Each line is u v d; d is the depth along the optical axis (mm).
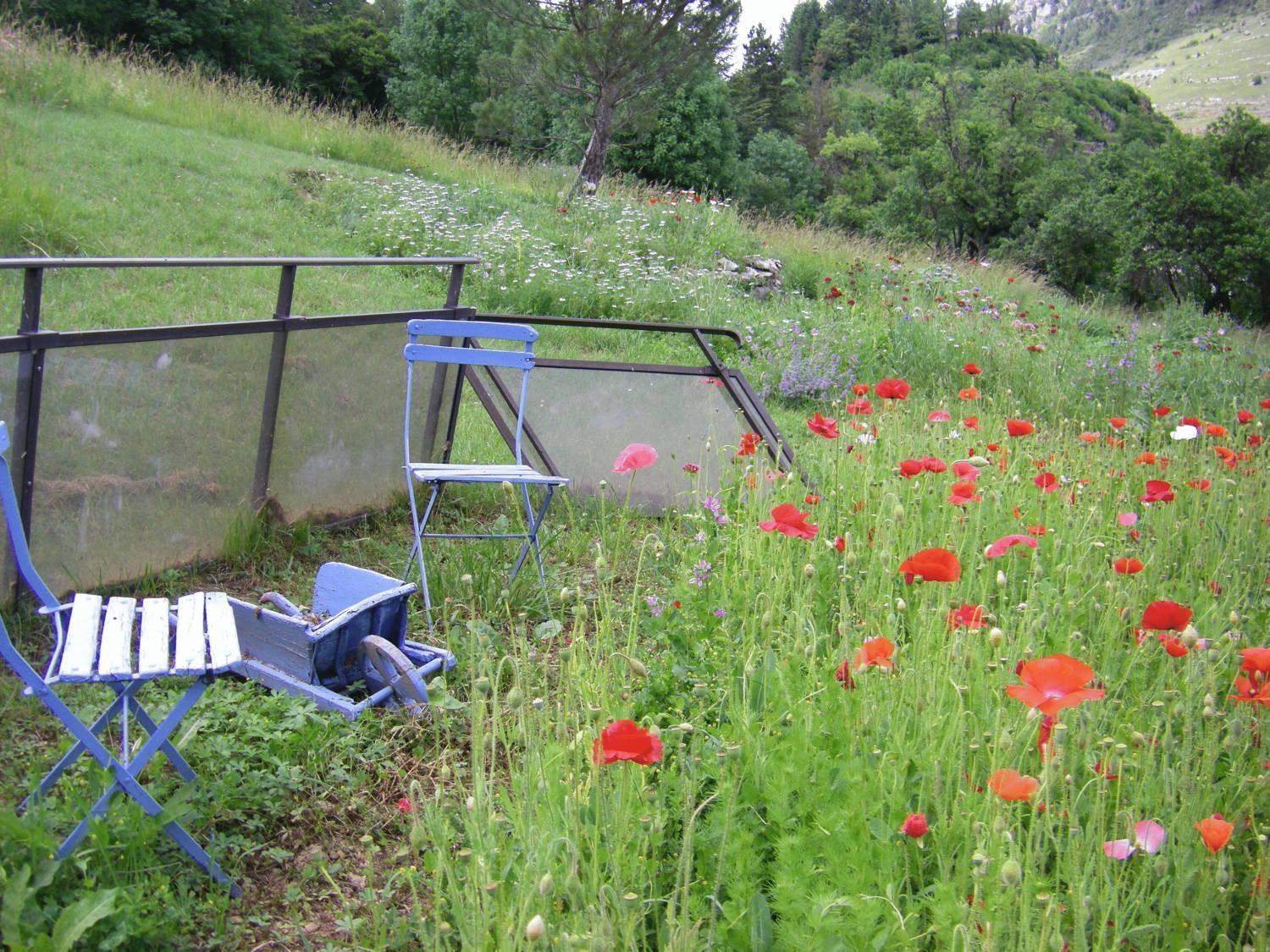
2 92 11766
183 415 3975
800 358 9023
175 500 4027
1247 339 14414
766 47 66750
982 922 1709
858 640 2850
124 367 3709
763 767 2217
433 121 41125
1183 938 1874
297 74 39406
